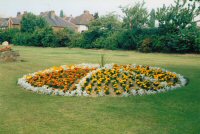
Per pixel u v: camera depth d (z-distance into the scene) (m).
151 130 7.02
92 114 8.23
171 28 39.50
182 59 27.17
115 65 14.31
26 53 33.03
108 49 45.78
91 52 37.66
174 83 12.51
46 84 11.67
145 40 38.84
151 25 47.31
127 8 47.31
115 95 10.52
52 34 53.69
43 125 7.34
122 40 44.00
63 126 7.27
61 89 11.06
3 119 7.80
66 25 86.19
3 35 63.62
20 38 58.28
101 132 6.88
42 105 9.18
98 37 49.09
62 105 9.18
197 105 9.18
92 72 12.87
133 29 43.75
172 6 39.69
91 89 11.05
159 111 8.55
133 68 13.88
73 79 12.05
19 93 10.91
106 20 51.62
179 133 6.83
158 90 11.09
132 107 8.96
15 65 19.45
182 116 8.08
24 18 72.25
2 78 14.20
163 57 29.84
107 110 8.62
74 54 32.47
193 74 16.03
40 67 18.45
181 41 36.16
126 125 7.35
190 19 38.25
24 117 7.98
